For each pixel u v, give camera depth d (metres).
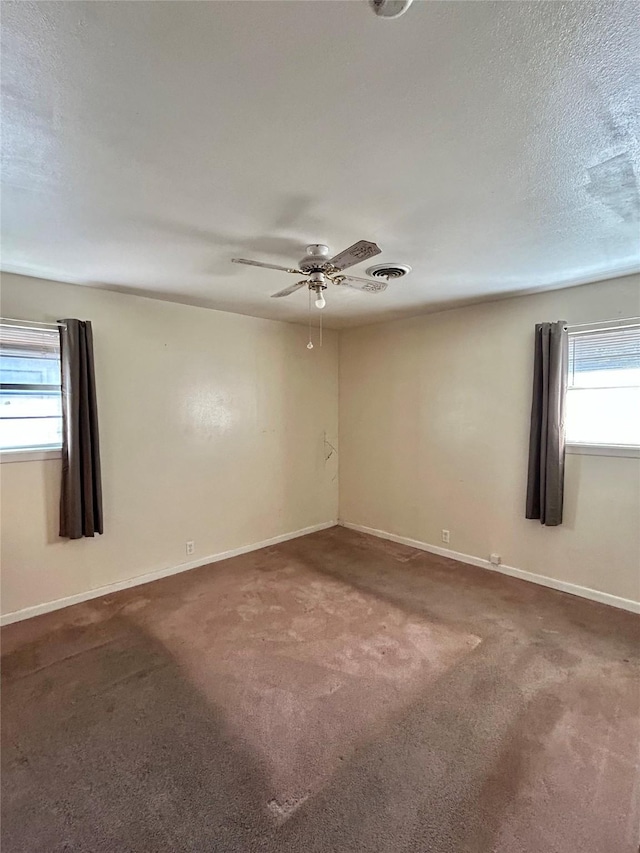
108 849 1.48
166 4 0.96
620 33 1.04
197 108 1.30
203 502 4.07
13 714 2.11
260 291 3.43
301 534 4.93
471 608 3.17
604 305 3.15
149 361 3.65
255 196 1.86
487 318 3.83
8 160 1.57
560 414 3.30
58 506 3.20
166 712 2.12
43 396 3.13
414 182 1.76
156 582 3.67
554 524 3.36
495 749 1.89
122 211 2.00
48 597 3.18
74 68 1.14
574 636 2.79
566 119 1.37
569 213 2.05
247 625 2.94
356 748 1.90
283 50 1.09
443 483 4.23
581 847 1.48
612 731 1.99
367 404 4.92
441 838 1.51
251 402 4.40
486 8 0.98
